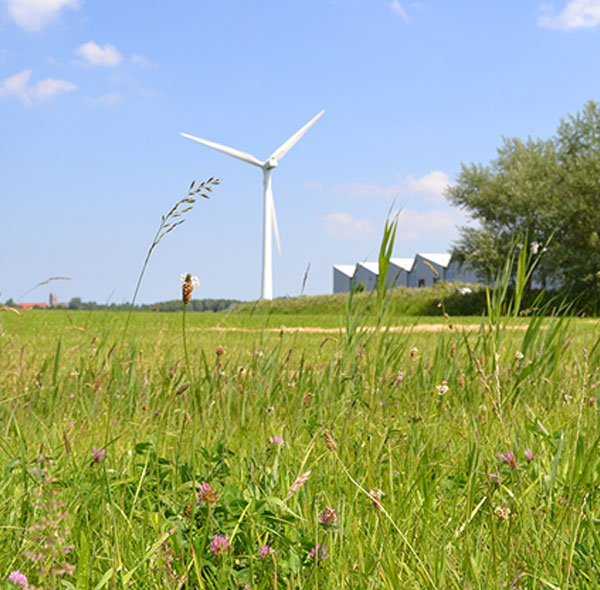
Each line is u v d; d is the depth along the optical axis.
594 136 42.19
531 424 2.87
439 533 1.97
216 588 1.64
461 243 44.59
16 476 2.38
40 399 4.46
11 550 1.81
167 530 1.83
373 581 1.68
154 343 6.00
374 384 3.46
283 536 1.81
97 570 1.72
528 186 41.47
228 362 4.86
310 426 2.95
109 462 2.58
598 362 4.33
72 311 21.95
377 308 3.43
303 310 40.97
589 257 37.12
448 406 3.99
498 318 4.23
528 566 1.75
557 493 2.25
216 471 2.33
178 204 2.34
